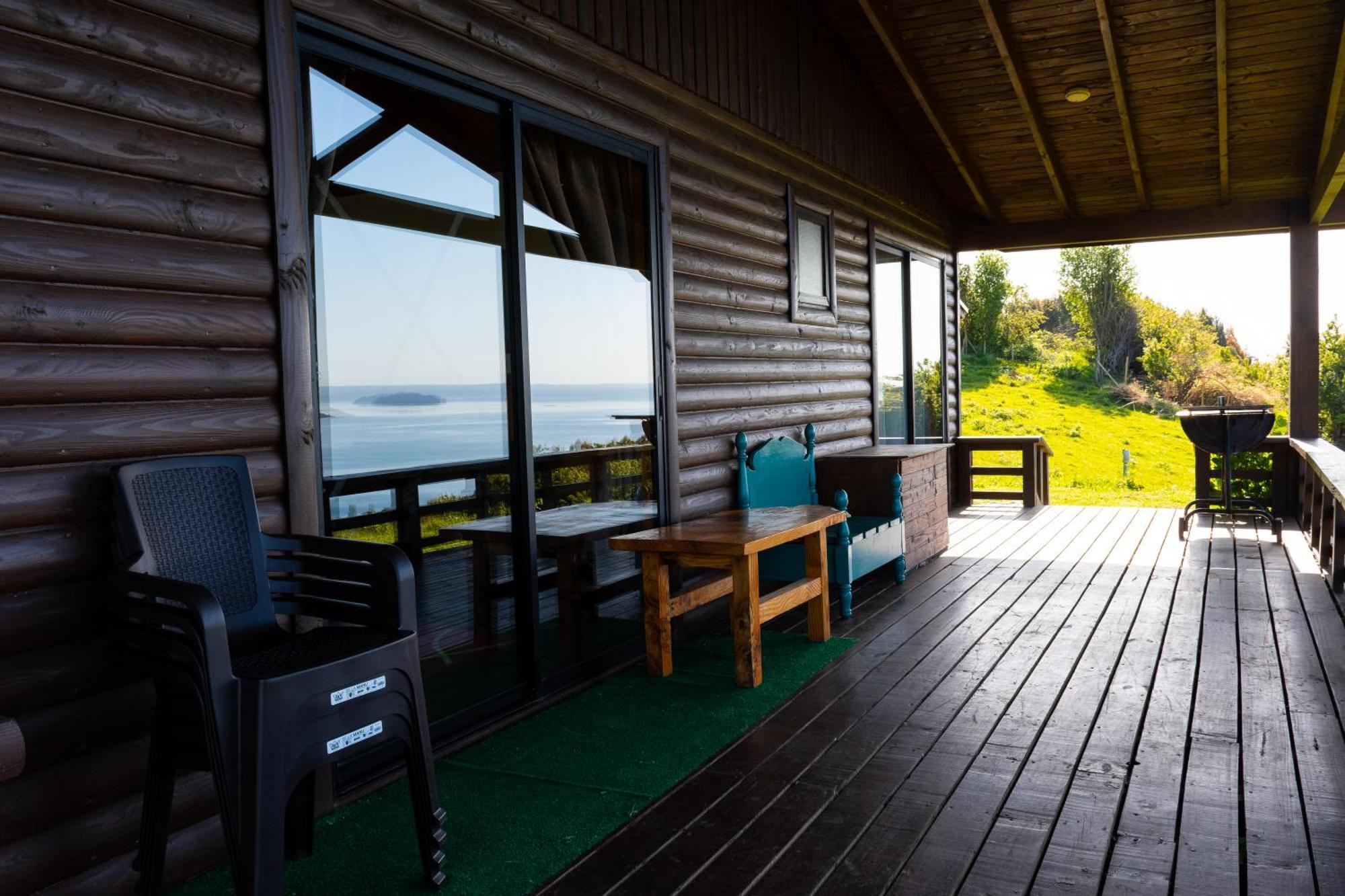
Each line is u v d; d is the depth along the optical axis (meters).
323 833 2.85
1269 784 3.02
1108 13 6.37
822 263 7.09
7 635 2.24
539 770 3.26
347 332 3.23
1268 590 5.94
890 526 6.11
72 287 2.38
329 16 3.06
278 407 2.91
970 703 3.86
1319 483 7.10
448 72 3.60
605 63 4.49
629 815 2.89
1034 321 28.34
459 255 3.71
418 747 2.50
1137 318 26.80
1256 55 7.01
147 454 2.55
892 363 8.77
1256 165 8.62
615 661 4.61
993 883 2.43
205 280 2.69
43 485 2.30
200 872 2.66
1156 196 9.46
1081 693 3.96
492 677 3.82
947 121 8.20
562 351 4.28
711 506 5.47
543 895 2.43
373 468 3.31
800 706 3.87
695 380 5.33
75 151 2.38
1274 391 24.48
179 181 2.63
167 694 2.33
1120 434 23.45
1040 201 9.75
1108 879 2.44
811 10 6.80
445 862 2.55
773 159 6.21
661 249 4.96
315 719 2.22
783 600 4.46
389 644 2.43
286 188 2.91
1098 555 7.33
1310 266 9.14
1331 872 2.46
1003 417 24.81
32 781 2.28
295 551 2.73
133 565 2.28
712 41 5.46
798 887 2.43
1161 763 3.21
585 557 4.41
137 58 2.52
